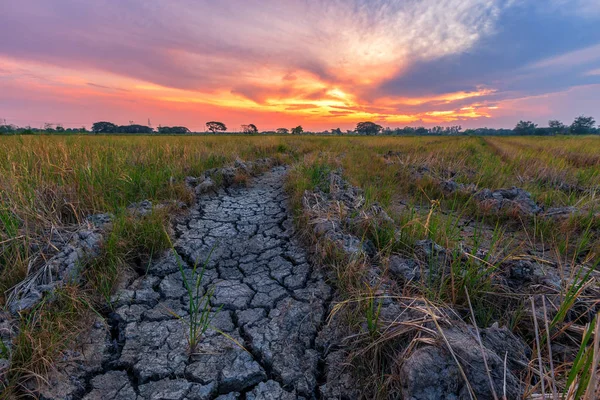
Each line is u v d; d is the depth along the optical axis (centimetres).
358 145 1831
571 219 371
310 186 529
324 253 293
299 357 200
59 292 215
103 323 216
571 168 770
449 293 216
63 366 180
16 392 164
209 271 305
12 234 261
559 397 131
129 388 178
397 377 161
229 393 180
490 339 167
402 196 605
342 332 209
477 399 137
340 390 175
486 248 319
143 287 269
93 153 558
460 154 1094
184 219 437
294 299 256
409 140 2595
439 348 157
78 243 272
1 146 621
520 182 636
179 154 799
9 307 206
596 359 109
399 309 206
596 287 212
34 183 371
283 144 1472
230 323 231
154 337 214
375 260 283
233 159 869
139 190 454
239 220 449
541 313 195
